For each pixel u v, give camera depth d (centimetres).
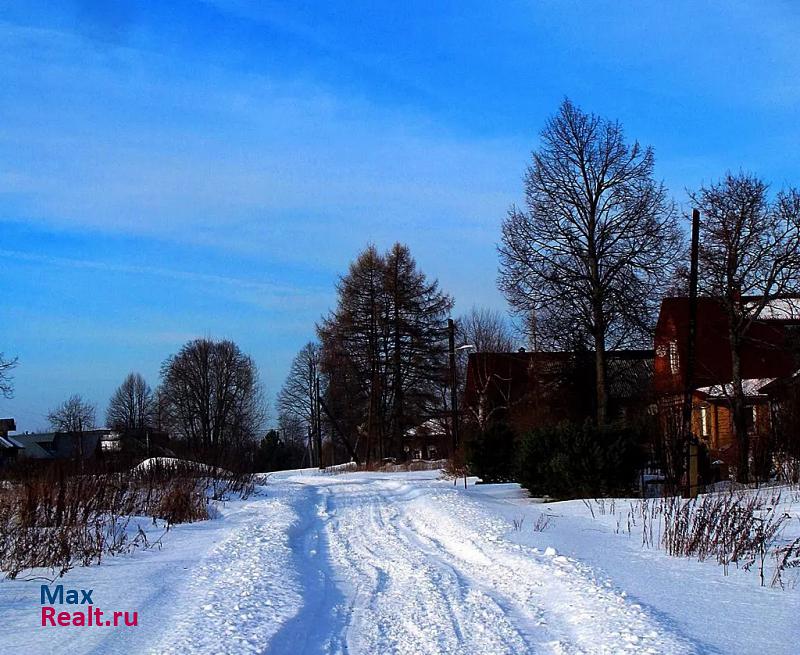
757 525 1261
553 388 4559
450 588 951
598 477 2097
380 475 4472
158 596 894
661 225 3556
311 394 8450
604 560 1063
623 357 4722
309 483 3653
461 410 5141
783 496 1728
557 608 816
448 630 748
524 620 782
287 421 9219
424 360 5862
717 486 2236
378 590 972
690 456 1916
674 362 4541
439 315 5988
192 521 1812
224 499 2444
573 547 1175
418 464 5206
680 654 608
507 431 3130
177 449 3125
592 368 4528
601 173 3625
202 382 7762
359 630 763
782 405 2367
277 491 2975
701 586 891
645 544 1205
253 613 791
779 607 787
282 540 1375
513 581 974
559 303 3666
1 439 6650
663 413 2317
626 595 832
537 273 3606
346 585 1015
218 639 685
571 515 1647
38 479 1723
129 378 9619
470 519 1590
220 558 1177
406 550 1315
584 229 3659
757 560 1055
